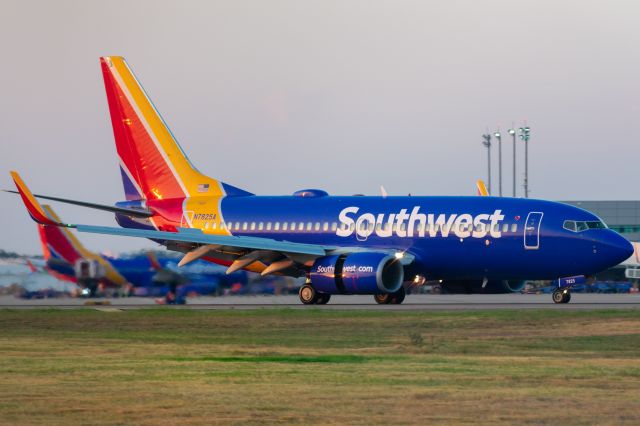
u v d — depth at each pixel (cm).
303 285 19288
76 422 6384
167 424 6334
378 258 18238
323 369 8781
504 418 6525
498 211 18600
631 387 7781
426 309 16388
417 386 7794
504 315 14738
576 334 12225
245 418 6519
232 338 11938
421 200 19462
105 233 19038
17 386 7775
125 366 8975
